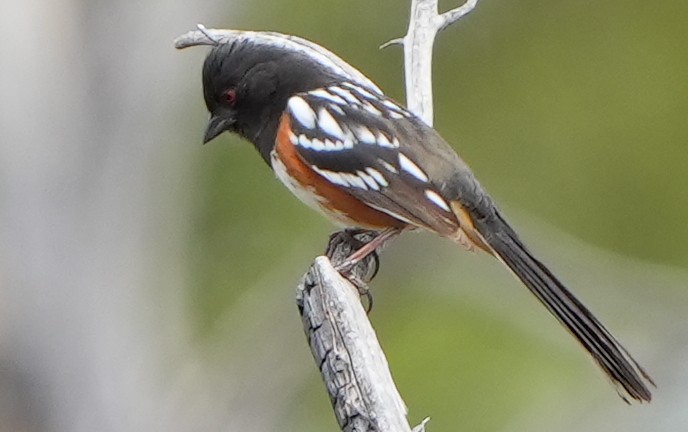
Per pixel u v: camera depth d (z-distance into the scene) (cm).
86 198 1464
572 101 1598
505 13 1590
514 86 1603
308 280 844
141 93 1470
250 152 1533
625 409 1428
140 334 1491
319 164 979
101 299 1472
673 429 1390
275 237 1540
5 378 1441
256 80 1019
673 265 1592
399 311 1516
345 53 1553
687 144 1590
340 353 819
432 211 952
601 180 1598
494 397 1505
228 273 1549
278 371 1495
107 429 1461
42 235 1447
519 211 1511
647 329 1454
